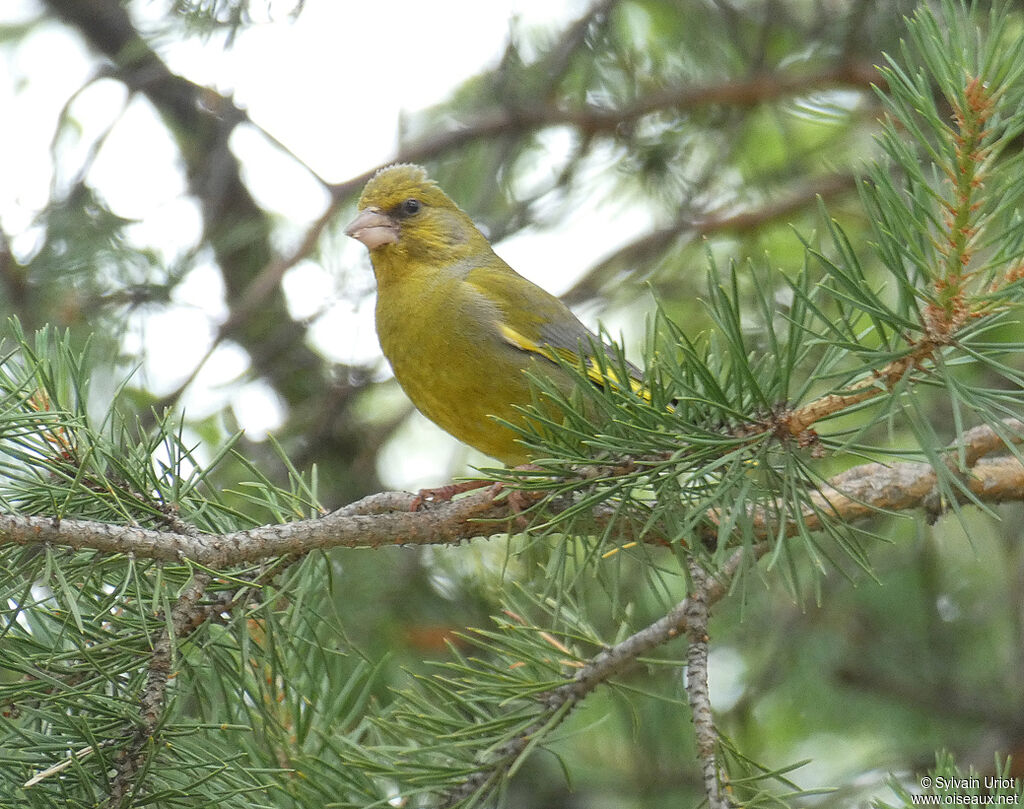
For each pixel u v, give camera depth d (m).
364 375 13.17
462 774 6.06
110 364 11.34
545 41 13.45
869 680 11.97
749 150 14.55
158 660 5.57
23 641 5.84
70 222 11.98
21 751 5.54
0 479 5.96
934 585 12.05
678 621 6.45
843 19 12.13
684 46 13.25
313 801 6.00
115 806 5.33
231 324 12.32
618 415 5.80
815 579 5.27
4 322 11.30
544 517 6.64
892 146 4.94
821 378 5.38
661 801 11.62
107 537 5.50
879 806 5.43
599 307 13.33
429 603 11.30
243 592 5.97
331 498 12.60
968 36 4.95
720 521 5.66
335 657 6.97
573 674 6.61
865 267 12.38
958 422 4.82
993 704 11.89
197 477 6.10
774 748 13.30
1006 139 4.80
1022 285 4.84
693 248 13.55
